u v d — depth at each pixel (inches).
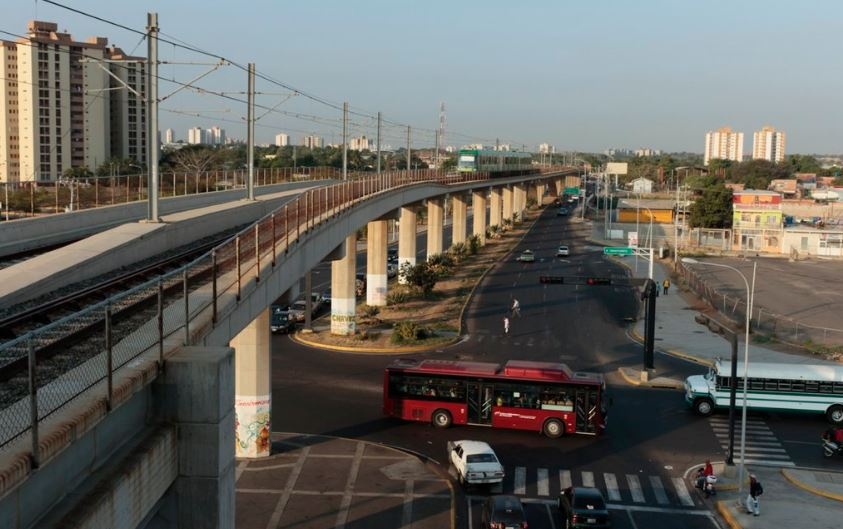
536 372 1505.9
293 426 1501.0
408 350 2129.7
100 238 1091.9
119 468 564.4
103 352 610.2
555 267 3740.2
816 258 4370.1
